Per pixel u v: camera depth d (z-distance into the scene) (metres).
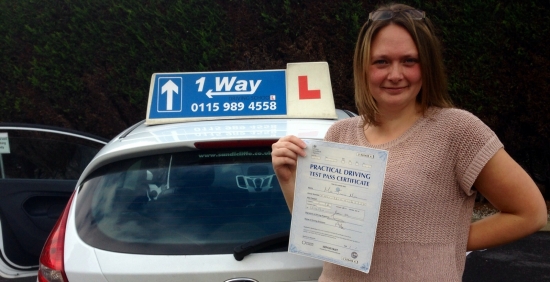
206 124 2.93
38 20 7.19
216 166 2.54
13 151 4.52
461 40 6.23
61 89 7.32
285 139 1.90
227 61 7.00
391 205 1.70
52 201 4.11
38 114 7.48
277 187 2.48
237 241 2.33
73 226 2.47
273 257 2.26
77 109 7.39
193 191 2.48
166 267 2.25
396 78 1.73
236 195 2.46
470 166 1.67
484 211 6.68
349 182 1.77
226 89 3.28
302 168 1.85
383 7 1.83
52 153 4.55
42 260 2.44
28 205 4.03
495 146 1.66
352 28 6.54
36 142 4.55
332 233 1.80
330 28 6.66
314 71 3.29
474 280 4.68
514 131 6.39
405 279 1.69
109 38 7.12
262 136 2.53
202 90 3.29
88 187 2.60
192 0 6.91
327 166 1.81
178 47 7.02
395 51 1.74
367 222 1.73
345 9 6.55
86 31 7.14
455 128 1.69
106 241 2.37
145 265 2.27
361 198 1.75
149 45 7.05
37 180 4.07
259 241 2.26
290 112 3.13
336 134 2.00
